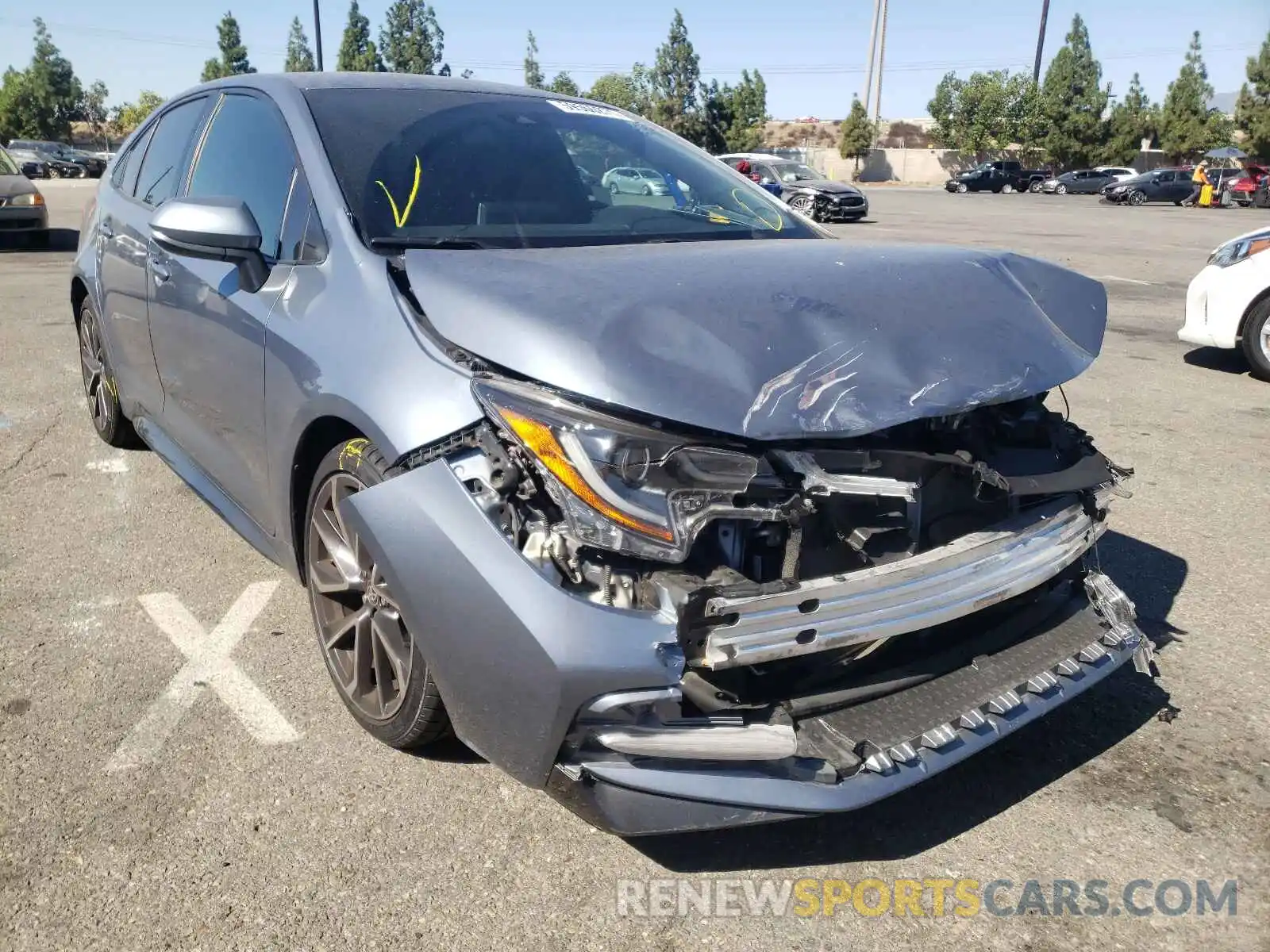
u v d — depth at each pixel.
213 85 3.97
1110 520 4.61
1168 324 9.70
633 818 2.09
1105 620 2.81
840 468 2.20
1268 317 7.23
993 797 2.65
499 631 2.07
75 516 4.32
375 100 3.31
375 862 2.34
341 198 2.84
